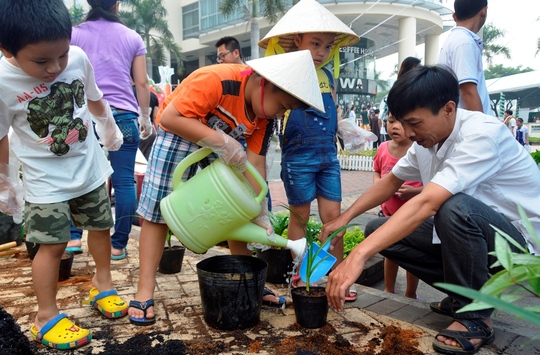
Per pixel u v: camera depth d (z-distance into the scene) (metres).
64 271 2.95
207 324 2.32
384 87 34.72
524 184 2.17
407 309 2.58
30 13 1.76
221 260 2.51
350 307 2.60
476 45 3.28
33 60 1.83
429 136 2.08
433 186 2.01
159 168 2.38
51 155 2.12
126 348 2.04
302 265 2.39
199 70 2.20
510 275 0.97
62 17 1.83
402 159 2.57
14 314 2.42
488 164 2.04
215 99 2.16
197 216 2.11
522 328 2.53
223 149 2.09
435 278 2.48
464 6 3.39
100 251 2.44
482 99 3.40
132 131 3.35
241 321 2.25
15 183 2.27
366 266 3.45
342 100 28.27
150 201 2.38
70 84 2.16
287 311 2.53
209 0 32.00
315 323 2.27
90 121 2.35
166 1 34.53
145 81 3.56
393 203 3.21
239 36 30.86
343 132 3.46
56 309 2.18
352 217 2.57
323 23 2.72
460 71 3.21
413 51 24.88
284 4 19.80
